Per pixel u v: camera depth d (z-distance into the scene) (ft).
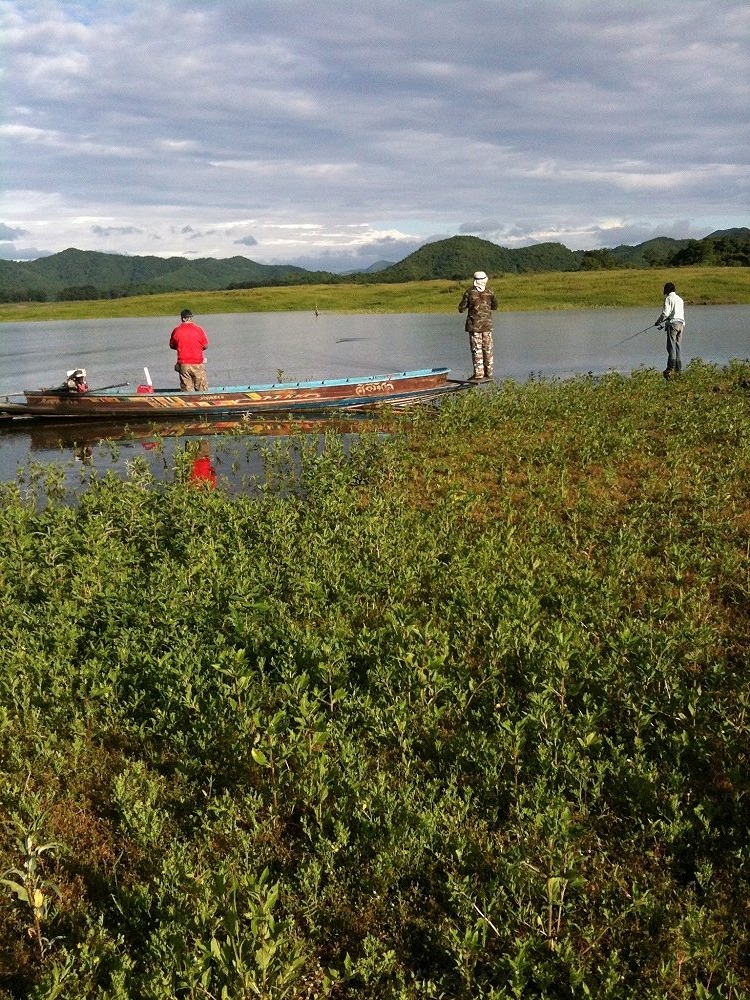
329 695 19.90
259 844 15.58
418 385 66.64
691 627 21.98
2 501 40.50
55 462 53.52
